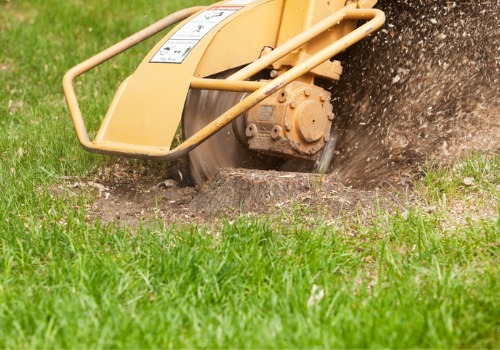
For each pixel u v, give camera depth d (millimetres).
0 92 14945
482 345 5898
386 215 8469
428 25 10992
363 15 9445
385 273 7191
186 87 9141
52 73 16188
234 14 9664
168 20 10711
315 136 9609
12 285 7035
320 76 9797
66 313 6152
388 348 5648
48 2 21125
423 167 9781
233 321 6113
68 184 10328
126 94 9562
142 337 5816
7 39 18219
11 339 5891
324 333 5762
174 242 7918
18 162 10812
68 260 7473
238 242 7797
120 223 8961
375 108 10852
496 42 10641
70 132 12297
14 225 8266
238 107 8688
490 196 8914
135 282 6938
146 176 10820
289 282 6668
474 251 7598
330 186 9273
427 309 6262
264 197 9109
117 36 18797
